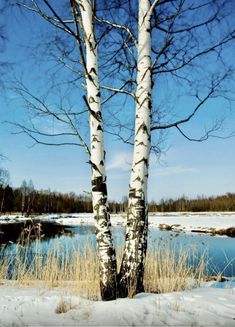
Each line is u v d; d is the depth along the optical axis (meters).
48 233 21.17
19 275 6.67
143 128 5.20
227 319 4.04
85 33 5.14
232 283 6.83
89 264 6.33
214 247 15.56
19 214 35.53
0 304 4.41
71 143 5.36
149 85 5.31
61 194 66.31
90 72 5.16
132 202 5.07
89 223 36.09
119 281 4.92
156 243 7.16
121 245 7.04
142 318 3.96
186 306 4.41
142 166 5.11
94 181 5.05
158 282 5.66
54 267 6.56
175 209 77.88
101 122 5.14
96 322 3.81
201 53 5.32
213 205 77.62
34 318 3.89
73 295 5.03
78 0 5.32
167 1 5.47
